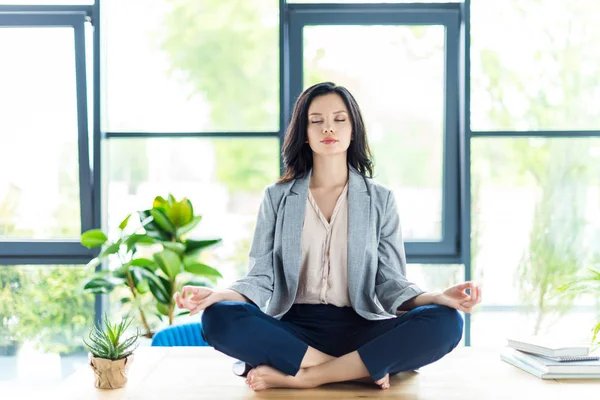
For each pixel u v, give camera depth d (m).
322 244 2.30
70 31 3.43
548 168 3.43
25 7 3.41
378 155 3.50
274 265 2.32
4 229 3.52
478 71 3.42
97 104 3.42
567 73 3.41
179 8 3.49
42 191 3.52
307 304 2.30
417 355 2.09
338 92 2.37
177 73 3.49
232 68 3.48
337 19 3.42
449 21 3.42
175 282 3.14
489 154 3.43
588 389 2.10
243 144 3.50
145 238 3.14
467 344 3.46
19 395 3.50
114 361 2.11
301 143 2.39
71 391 2.10
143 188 3.54
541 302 3.45
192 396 2.04
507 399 1.99
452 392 2.07
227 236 3.55
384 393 2.06
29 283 3.51
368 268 2.31
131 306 3.24
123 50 3.49
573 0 3.40
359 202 2.33
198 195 3.54
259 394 2.06
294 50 3.44
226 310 2.06
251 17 3.47
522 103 3.42
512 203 3.45
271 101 3.48
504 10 3.40
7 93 3.48
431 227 3.51
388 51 3.46
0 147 3.51
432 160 3.49
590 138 3.42
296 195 2.35
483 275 3.46
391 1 3.43
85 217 3.48
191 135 3.49
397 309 2.30
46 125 3.49
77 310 3.50
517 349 2.43
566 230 3.44
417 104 3.48
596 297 3.41
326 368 2.10
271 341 2.06
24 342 3.52
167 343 2.72
